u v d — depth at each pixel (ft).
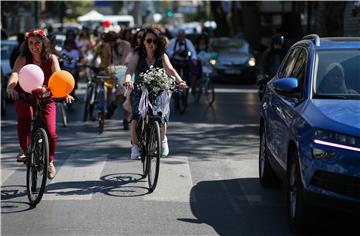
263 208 64.59
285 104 62.03
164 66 74.90
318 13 145.48
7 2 310.86
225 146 99.86
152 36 74.08
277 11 375.45
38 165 63.21
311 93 58.95
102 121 111.14
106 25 212.43
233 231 56.90
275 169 64.34
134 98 74.18
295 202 55.26
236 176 78.69
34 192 63.93
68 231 56.24
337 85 59.41
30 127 69.87
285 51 113.09
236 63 232.32
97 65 130.62
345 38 67.31
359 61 61.36
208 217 61.16
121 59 122.42
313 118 53.72
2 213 61.62
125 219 59.98
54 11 510.99
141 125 73.61
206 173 80.07
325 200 50.83
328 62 61.41
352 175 49.93
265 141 71.61
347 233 55.98
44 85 68.03
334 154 50.62
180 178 76.95
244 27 323.37
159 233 55.98
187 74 144.25
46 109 66.80
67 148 96.17
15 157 89.86
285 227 58.23
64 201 65.92
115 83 116.16
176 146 99.19
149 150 70.59
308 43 65.31
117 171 80.12
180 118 134.10
